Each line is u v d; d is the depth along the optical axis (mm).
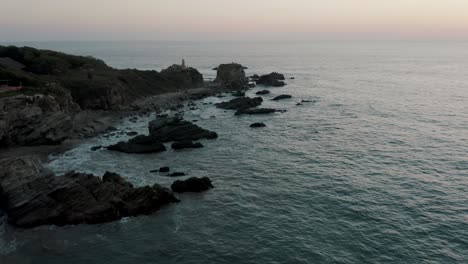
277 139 73500
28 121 65375
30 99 67062
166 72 155500
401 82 164625
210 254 35250
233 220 41375
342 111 100938
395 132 78000
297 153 64500
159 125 76125
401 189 49188
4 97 64062
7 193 41094
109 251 35812
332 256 34688
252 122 88750
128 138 74625
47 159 60469
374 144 69500
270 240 37406
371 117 93125
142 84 129875
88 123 82125
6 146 63969
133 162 60188
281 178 53281
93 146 68562
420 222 40781
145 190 43656
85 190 42000
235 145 69562
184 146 67312
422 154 63344
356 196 47156
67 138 71625
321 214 42594
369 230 39125
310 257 34562
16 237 37688
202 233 38812
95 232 38812
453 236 38062
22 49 114500
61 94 82125
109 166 58125
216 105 109812
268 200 46250
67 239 37562
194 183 48719
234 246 36469
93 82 101938
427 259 34344
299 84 160875
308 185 50688
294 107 107125
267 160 61000
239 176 54156
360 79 177625
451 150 65375
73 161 60094
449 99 118625
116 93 103875
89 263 34062
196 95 128375
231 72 160875
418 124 85062
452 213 42656
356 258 34406
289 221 41062
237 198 46812
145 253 35500
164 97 122062
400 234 38375
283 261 34062
